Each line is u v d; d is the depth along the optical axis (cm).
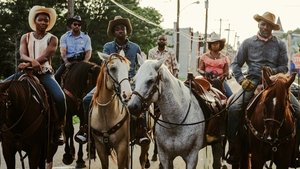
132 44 877
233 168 785
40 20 751
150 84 681
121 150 773
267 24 735
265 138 655
